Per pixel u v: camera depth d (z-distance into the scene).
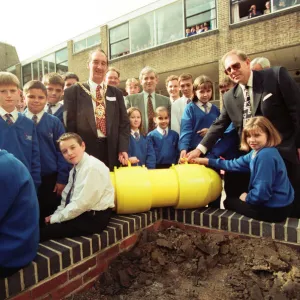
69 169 2.74
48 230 2.00
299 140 2.62
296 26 9.50
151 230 2.62
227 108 2.89
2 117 2.31
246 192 2.78
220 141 3.09
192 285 2.00
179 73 13.23
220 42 11.29
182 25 12.68
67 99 2.86
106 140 2.90
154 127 3.93
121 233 2.27
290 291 1.77
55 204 2.80
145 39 14.27
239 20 11.03
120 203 2.43
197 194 2.56
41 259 1.70
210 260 2.16
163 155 3.47
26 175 1.63
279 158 2.31
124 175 2.50
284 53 10.34
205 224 2.54
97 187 2.09
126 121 3.07
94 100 2.87
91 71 2.90
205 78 3.31
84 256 1.95
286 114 2.57
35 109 2.67
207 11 11.84
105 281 2.01
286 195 2.27
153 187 2.52
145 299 1.88
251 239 2.29
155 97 4.02
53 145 2.75
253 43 10.45
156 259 2.19
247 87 2.69
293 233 2.16
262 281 1.93
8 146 2.28
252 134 2.37
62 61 19.36
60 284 1.80
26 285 1.61
